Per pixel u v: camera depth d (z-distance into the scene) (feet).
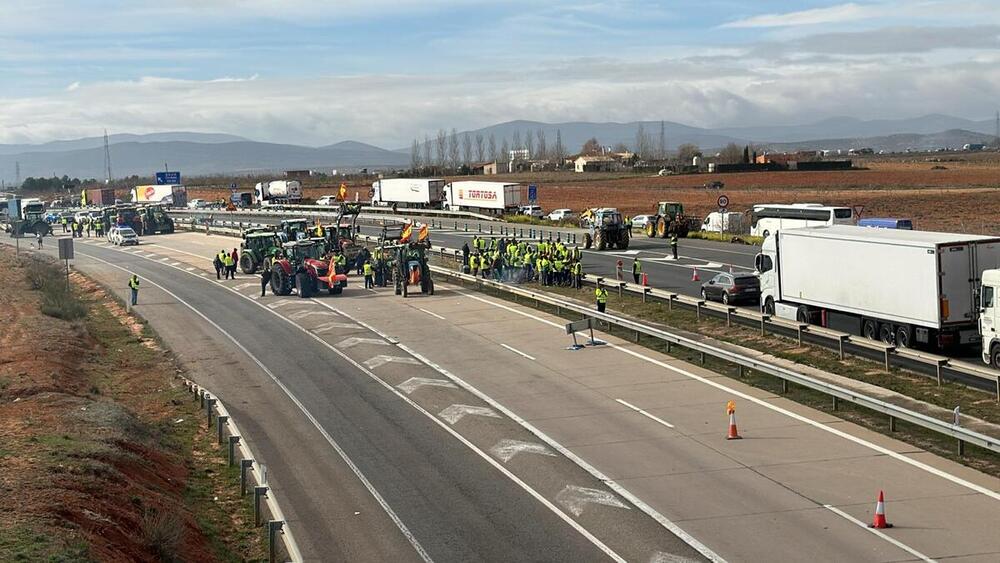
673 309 147.74
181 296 195.93
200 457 86.84
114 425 86.79
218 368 126.21
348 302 175.73
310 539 66.08
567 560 60.44
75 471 69.36
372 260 204.23
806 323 121.70
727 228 260.83
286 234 245.86
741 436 85.81
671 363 115.55
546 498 72.54
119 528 60.90
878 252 108.27
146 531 59.82
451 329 144.77
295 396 109.09
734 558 59.41
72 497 63.05
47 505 60.44
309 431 94.38
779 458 79.15
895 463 76.54
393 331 145.18
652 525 65.82
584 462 80.79
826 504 68.13
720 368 111.75
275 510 65.16
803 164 650.02
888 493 69.77
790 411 92.99
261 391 112.37
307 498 74.74
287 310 170.19
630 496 71.92
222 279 220.43
